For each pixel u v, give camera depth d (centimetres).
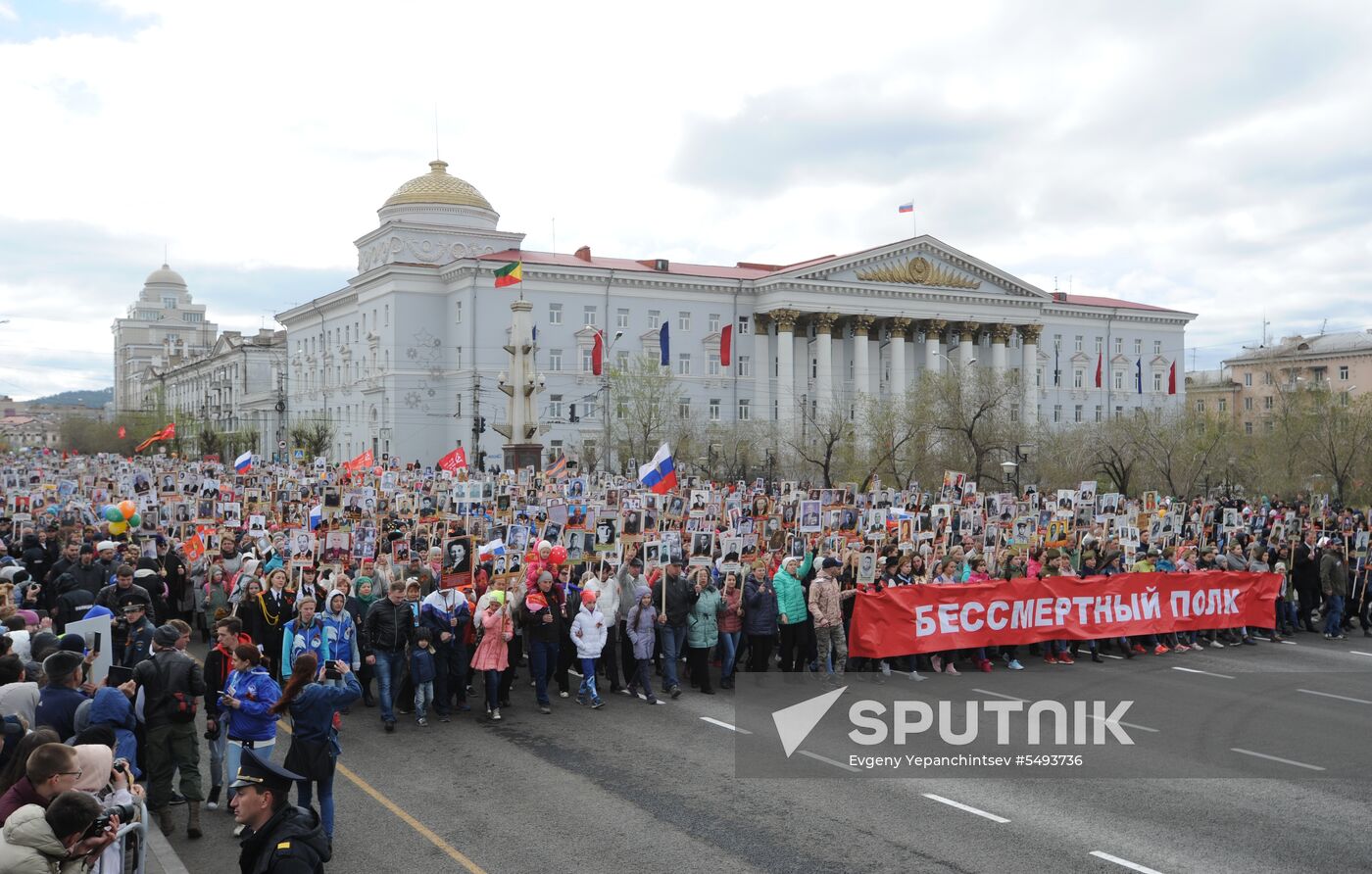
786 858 1005
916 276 9644
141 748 1126
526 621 1627
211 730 1164
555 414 8738
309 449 9281
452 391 8812
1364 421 5906
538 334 8712
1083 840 1054
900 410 6838
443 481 3653
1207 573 2162
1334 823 1104
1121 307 11250
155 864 1004
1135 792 1209
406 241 9181
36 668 1092
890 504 3216
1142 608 2059
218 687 1162
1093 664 1964
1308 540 2403
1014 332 10350
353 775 1286
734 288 9381
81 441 17012
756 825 1099
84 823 656
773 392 9412
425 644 1515
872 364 9938
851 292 9338
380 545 2181
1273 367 8388
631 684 1741
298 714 1026
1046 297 10219
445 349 8912
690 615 1736
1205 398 13138
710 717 1581
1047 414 10725
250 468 4506
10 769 797
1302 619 2533
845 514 2442
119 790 827
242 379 13675
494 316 8538
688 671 1873
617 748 1409
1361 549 2452
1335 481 5938
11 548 2184
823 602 1802
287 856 617
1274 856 1009
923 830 1083
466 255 9400
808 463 7112
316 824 652
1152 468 6525
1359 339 12500
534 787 1234
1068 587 1967
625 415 7662
